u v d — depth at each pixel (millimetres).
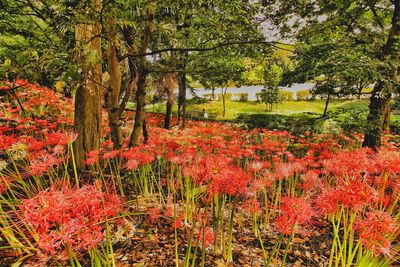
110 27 3398
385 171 2797
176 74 6648
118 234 3055
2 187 2719
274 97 35031
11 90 2553
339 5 8375
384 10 9555
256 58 6359
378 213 2021
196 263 2846
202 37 5539
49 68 2500
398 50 7625
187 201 3650
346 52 5793
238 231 3762
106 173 5109
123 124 9781
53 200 1354
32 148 3502
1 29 5027
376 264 2461
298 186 4594
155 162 5449
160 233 3408
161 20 5586
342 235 3787
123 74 6531
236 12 4398
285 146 6824
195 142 5949
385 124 11688
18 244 2580
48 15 3457
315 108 38812
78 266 1544
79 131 4879
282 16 7051
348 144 9531
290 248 3439
